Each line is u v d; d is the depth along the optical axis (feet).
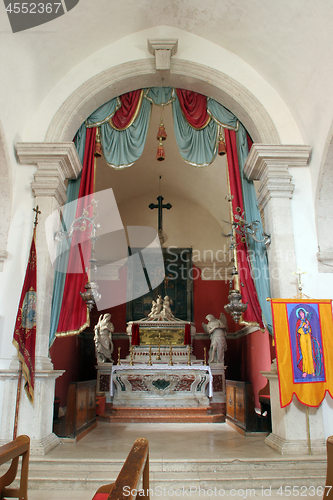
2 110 17.01
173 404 25.63
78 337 33.14
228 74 20.75
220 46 21.22
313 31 16.47
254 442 16.93
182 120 21.58
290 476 13.06
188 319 36.19
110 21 19.61
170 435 18.89
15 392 15.24
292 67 18.53
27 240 17.51
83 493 12.24
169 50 20.26
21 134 18.92
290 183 18.51
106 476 12.87
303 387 14.79
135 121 21.35
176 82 21.13
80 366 33.73
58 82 20.33
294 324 15.34
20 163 18.37
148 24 20.86
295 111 19.62
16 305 16.78
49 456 14.07
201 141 21.34
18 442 9.27
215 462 13.64
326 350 15.34
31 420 14.84
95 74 20.44
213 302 37.14
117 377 25.67
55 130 19.17
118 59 20.80
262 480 12.87
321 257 17.46
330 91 16.88
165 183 38.60
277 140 19.47
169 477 12.92
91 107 20.62
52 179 17.95
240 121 21.13
